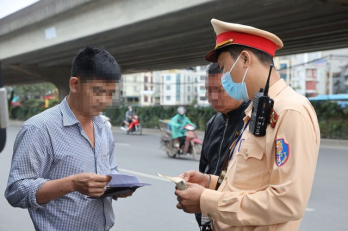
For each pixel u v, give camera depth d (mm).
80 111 1874
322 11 9445
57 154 1820
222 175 1975
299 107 1508
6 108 2018
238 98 1801
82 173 1679
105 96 1844
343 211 5066
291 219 1462
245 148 1646
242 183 1631
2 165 8578
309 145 1465
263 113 1561
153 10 10945
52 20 15633
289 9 9328
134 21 11719
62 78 25172
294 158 1443
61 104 1932
